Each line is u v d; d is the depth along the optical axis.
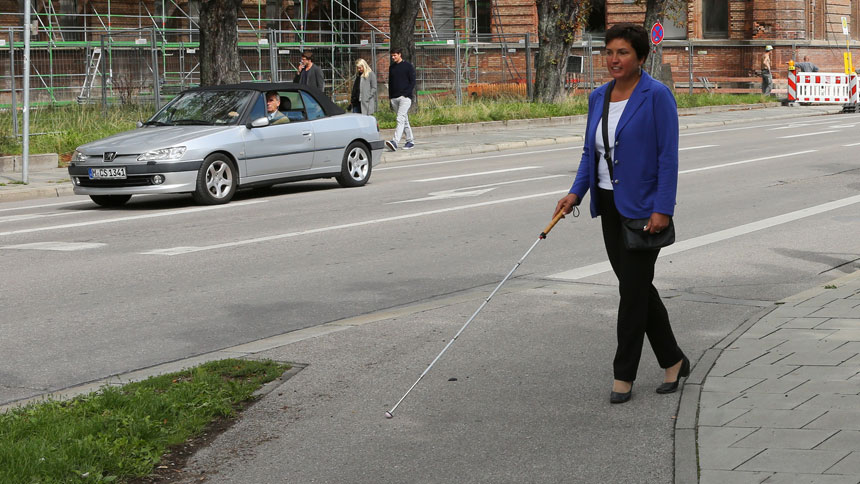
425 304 8.69
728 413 5.54
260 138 16.19
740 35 47.28
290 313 8.58
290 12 46.72
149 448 5.18
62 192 18.08
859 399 5.61
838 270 9.91
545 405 5.95
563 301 8.59
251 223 13.57
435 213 14.12
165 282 9.84
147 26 42.34
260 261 10.84
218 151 15.63
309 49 42.09
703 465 4.84
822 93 41.47
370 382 6.44
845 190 15.50
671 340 6.05
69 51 34.91
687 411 5.70
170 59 37.75
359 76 24.41
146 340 7.79
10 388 6.62
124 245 11.97
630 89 5.83
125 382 6.60
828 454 4.86
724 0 47.59
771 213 13.48
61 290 9.54
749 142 25.03
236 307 8.80
